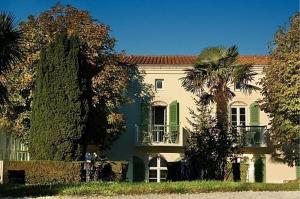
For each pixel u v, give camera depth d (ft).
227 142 93.91
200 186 68.39
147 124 113.29
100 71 102.63
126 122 114.11
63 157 85.46
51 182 79.71
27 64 98.94
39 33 102.22
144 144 111.96
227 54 101.19
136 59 120.67
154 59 121.49
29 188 64.59
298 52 100.32
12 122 97.81
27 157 99.30
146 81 115.65
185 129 114.42
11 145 95.40
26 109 101.45
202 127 95.30
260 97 115.03
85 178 82.53
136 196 62.03
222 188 69.46
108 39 106.22
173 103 114.11
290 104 97.76
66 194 62.03
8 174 80.59
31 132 86.84
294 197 64.23
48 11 104.58
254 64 114.93
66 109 86.07
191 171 95.50
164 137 112.16
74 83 86.89
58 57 87.10
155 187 66.03
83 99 88.53
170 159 113.39
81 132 87.20
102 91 102.01
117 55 107.65
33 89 99.55
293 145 112.57
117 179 88.99
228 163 95.35
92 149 109.70
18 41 62.69
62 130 85.46
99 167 87.40
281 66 99.91
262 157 114.01
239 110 115.55
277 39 105.50
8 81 96.78
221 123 95.09
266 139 113.39
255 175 113.80
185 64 115.34
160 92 115.34
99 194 62.64
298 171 113.50
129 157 113.91
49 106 86.12
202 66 102.37
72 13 105.40
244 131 111.75
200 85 102.22
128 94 114.62
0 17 61.52
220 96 98.37
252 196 64.44
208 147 93.40
